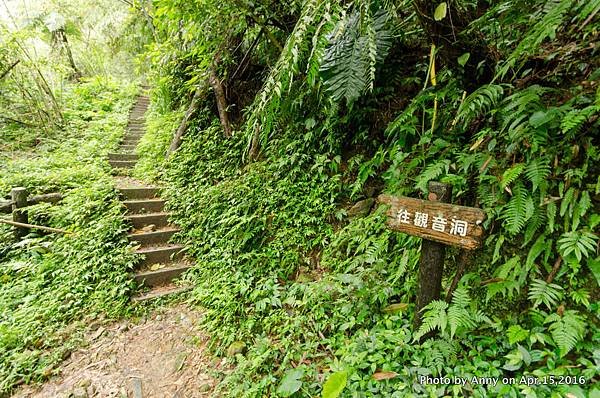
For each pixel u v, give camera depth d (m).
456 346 1.75
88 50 10.24
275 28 3.96
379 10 2.73
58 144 6.33
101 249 3.43
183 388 2.21
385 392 1.65
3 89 6.40
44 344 2.58
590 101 1.67
